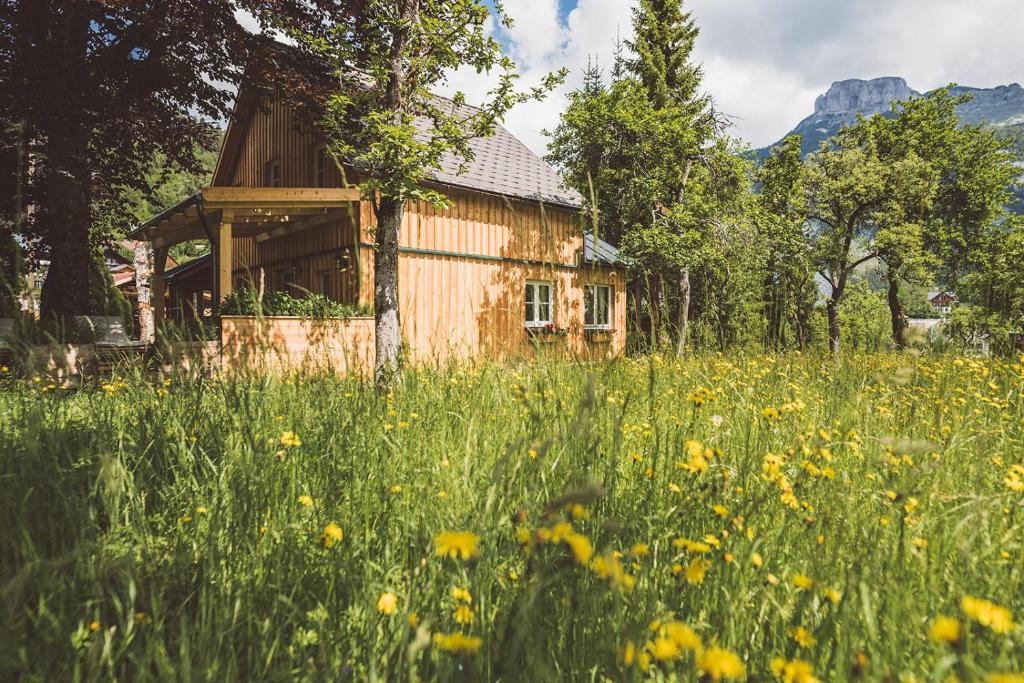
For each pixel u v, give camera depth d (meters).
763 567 1.39
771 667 1.01
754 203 18.84
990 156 28.42
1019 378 3.90
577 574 1.23
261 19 10.72
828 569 1.26
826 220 26.25
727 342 3.98
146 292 14.26
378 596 1.37
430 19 6.76
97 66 10.55
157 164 14.41
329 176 12.09
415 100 7.62
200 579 1.47
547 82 7.30
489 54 7.08
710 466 1.82
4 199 11.68
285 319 8.10
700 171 20.14
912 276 23.30
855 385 3.10
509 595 1.28
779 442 2.33
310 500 1.74
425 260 11.73
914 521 1.65
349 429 2.40
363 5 7.25
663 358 2.90
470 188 12.26
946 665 0.78
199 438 2.30
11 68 9.56
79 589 1.40
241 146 16.58
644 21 23.17
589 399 1.62
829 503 1.62
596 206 2.21
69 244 10.76
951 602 1.26
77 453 2.41
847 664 0.93
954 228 28.05
